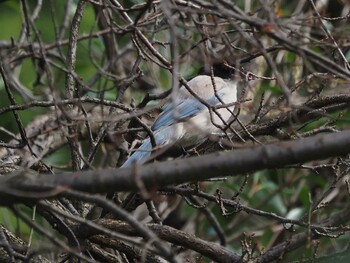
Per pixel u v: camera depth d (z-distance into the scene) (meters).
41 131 12.84
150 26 14.13
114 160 14.52
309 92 13.37
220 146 11.23
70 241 10.19
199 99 9.89
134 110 10.76
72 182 7.96
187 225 15.73
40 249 8.92
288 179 15.66
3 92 15.58
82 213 11.91
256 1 14.66
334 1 15.30
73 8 16.20
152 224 10.84
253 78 11.68
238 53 11.77
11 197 7.93
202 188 14.44
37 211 11.41
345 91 12.55
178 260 8.03
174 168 7.94
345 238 14.03
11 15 17.05
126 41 15.95
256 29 10.08
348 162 11.52
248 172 8.05
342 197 14.74
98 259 11.42
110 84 15.37
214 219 13.88
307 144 7.93
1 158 12.61
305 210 14.60
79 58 15.59
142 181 7.94
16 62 13.78
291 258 12.69
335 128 11.56
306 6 14.95
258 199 15.64
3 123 15.48
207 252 10.58
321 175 15.96
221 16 9.49
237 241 15.54
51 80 10.16
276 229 15.16
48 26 16.09
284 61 14.76
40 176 8.07
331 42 10.86
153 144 10.79
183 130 13.41
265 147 7.95
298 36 9.47
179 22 9.80
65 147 15.12
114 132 10.80
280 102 12.20
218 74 14.38
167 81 15.91
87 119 9.30
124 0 14.68
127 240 8.20
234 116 10.13
